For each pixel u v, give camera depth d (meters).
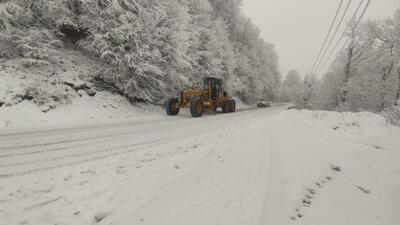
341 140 5.23
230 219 1.89
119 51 11.73
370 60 19.23
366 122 7.51
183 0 15.05
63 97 9.67
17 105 8.33
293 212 2.08
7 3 9.31
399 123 7.19
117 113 10.88
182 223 1.83
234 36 33.28
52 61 11.01
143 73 12.11
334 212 2.14
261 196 2.32
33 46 10.20
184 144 5.08
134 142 5.34
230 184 2.61
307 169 3.20
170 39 12.62
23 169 3.34
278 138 5.15
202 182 2.67
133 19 11.79
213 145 4.80
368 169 3.37
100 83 12.03
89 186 2.68
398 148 4.54
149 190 2.52
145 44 11.74
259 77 41.22
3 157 3.95
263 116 12.88
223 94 16.66
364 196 2.51
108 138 5.78
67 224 1.91
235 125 8.58
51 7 10.55
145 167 3.37
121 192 2.48
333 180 2.95
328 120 8.48
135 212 2.05
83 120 8.95
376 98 19.12
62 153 4.27
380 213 2.15
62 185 2.72
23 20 10.53
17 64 10.04
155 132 6.83
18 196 2.44
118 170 3.20
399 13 18.06
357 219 2.03
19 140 5.26
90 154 4.23
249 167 3.19
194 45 16.58
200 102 12.48
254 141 4.88
